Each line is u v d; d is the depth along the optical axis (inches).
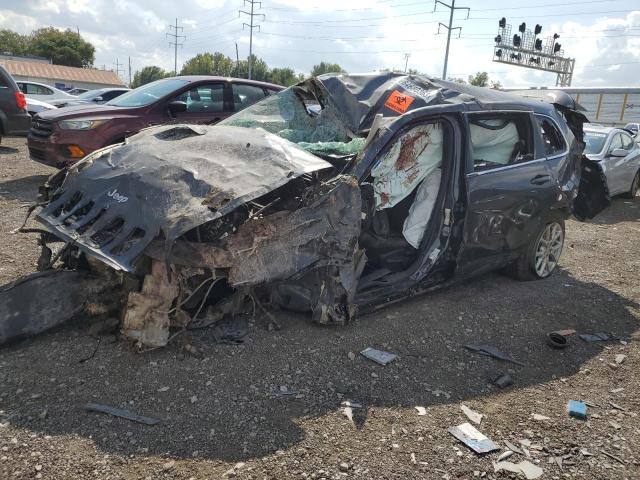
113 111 308.0
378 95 181.6
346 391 126.8
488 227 182.7
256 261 132.6
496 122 192.5
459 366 144.6
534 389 136.7
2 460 96.3
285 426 112.0
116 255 125.6
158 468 97.8
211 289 144.6
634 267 249.0
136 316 129.1
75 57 3235.7
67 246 155.3
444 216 171.9
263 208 132.4
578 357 156.2
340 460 103.6
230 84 341.7
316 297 148.6
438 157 174.2
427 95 179.0
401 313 172.9
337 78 192.1
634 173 429.1
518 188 191.0
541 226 207.6
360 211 147.7
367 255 171.8
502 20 1536.7
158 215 128.8
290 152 150.3
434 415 121.1
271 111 212.1
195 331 142.3
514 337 165.5
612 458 110.5
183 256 126.6
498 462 106.7
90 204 142.3
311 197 141.9
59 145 297.6
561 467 106.6
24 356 128.3
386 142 155.5
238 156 147.2
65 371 123.9
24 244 208.1
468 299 192.1
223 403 117.4
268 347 141.0
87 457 99.0
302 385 126.9
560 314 185.9
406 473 101.7
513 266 214.4
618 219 363.9
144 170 142.9
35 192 312.0
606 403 132.0
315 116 203.8
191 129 168.7
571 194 218.5
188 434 107.0
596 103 875.4
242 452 103.4
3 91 436.5
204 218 124.4
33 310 133.5
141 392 118.6
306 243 139.9
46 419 107.8
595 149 394.0
